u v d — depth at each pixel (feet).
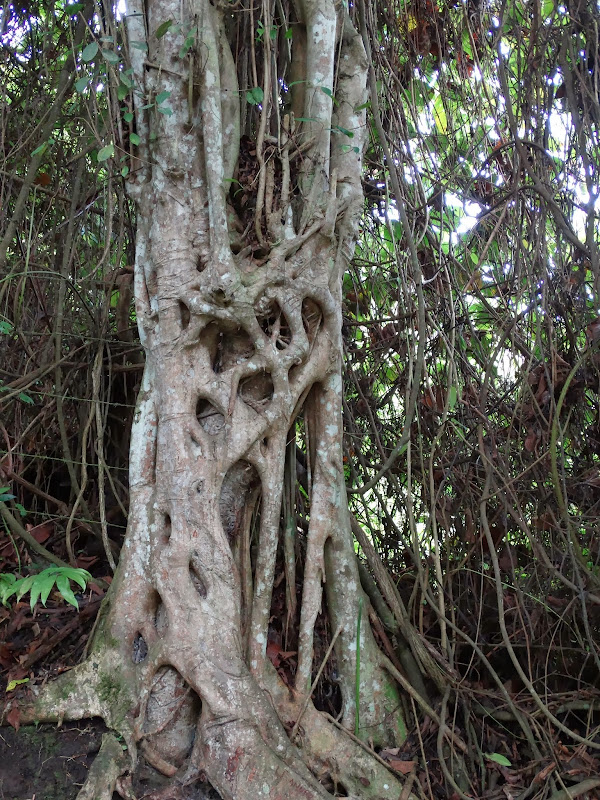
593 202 10.91
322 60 10.17
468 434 12.14
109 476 11.46
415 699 9.67
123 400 12.88
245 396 9.38
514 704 9.64
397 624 10.24
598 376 11.27
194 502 8.77
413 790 8.77
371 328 13.07
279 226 9.50
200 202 9.29
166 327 9.12
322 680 9.73
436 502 11.68
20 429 12.22
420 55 13.83
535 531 11.69
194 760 8.16
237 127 9.80
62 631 9.37
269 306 9.32
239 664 8.43
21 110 13.35
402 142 13.00
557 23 12.64
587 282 11.97
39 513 11.55
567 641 11.03
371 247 13.79
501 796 9.07
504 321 12.39
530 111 12.53
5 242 11.23
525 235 13.15
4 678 8.87
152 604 8.91
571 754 9.50
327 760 8.68
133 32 9.37
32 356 12.25
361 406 12.59
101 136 12.09
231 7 9.69
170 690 8.48
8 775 7.88
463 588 11.84
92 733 8.39
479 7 13.79
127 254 13.26
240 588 9.00
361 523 12.53
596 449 11.79
